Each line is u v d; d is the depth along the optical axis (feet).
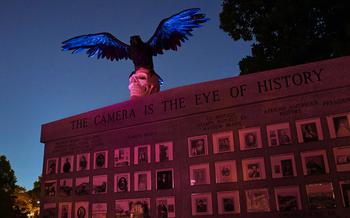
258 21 46.96
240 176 19.70
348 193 17.02
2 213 70.18
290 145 18.88
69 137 27.09
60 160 26.99
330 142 18.02
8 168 144.66
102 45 30.25
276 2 44.06
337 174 17.44
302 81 19.44
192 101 22.39
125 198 23.07
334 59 18.99
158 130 23.22
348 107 18.13
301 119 19.02
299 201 17.90
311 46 42.04
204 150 21.17
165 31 28.60
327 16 40.81
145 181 22.66
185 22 28.14
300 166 18.35
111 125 25.21
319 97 18.92
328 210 17.22
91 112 26.55
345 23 38.93
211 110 21.61
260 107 20.27
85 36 30.04
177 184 21.45
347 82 18.38
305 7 40.14
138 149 23.61
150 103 23.95
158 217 21.44
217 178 20.31
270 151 19.30
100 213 23.77
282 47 44.11
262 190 18.92
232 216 19.29
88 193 24.75
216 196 20.04
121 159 24.08
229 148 20.47
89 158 25.57
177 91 23.09
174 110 22.85
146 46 28.84
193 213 20.42
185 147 21.85
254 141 19.88
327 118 18.43
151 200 22.07
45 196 26.66
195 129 21.84
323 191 17.53
